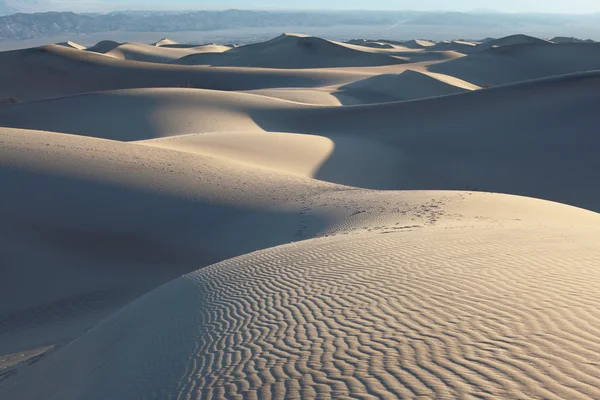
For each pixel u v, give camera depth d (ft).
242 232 71.10
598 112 146.72
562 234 41.78
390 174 124.36
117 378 25.89
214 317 29.84
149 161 92.27
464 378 17.31
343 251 41.29
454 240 40.78
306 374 19.70
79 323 53.42
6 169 81.51
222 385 20.31
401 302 26.58
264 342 24.17
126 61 406.82
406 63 454.40
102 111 187.52
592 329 20.49
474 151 137.28
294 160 120.16
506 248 36.58
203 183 84.99
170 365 24.53
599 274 28.71
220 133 136.36
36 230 69.97
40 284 61.46
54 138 101.30
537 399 15.42
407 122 161.68
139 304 40.22
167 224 73.51
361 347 21.47
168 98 196.03
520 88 168.96
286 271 37.47
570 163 126.93
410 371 18.45
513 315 22.82
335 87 301.22
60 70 385.29
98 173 83.87
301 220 70.38
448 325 22.50
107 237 70.28
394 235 46.14
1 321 55.16
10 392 34.17
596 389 15.69
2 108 201.98
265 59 552.00
